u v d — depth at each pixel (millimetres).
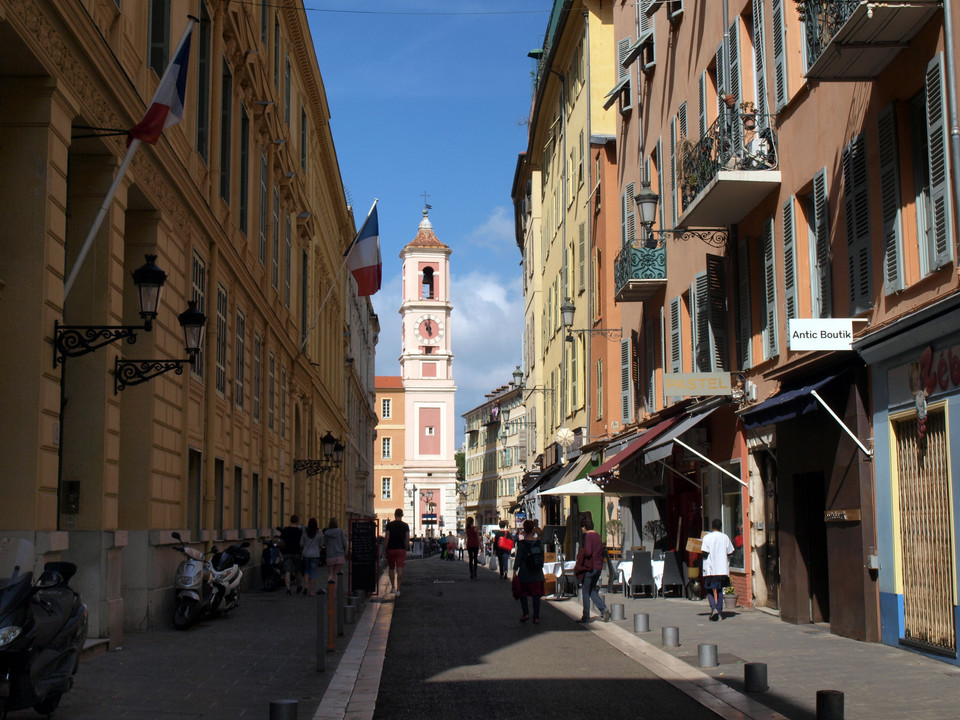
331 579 13711
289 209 34031
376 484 123812
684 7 23531
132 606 15422
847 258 14734
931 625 12656
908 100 13227
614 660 13125
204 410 20094
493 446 126188
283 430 32469
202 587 17109
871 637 14039
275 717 8125
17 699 7801
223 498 21891
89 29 12328
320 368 45594
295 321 35500
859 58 13281
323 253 47500
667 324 25266
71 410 13461
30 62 11211
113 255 13984
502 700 10234
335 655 13133
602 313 34125
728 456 20875
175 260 17562
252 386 25891
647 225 22859
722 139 18125
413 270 125750
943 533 12320
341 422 57406
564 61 41625
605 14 36125
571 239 40469
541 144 50750
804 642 14273
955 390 11773
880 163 13594
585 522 18203
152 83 16031
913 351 12883
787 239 17359
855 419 14445
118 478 15273
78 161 13891
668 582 22625
